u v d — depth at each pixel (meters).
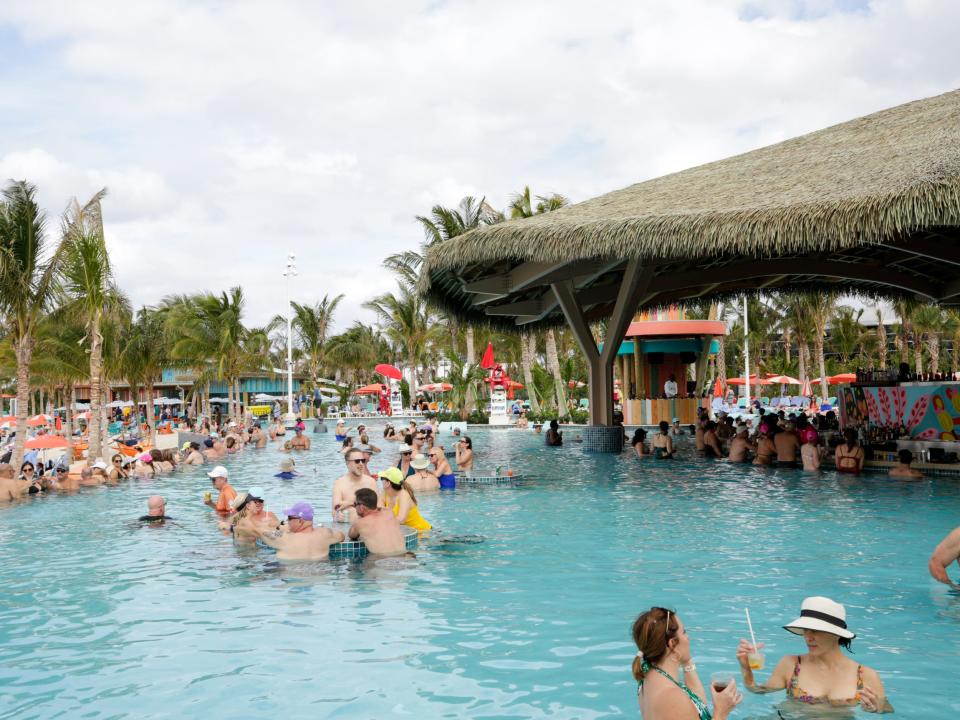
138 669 4.98
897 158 14.19
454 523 10.36
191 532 10.34
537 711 4.21
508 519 10.66
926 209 11.33
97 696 4.53
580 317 22.56
